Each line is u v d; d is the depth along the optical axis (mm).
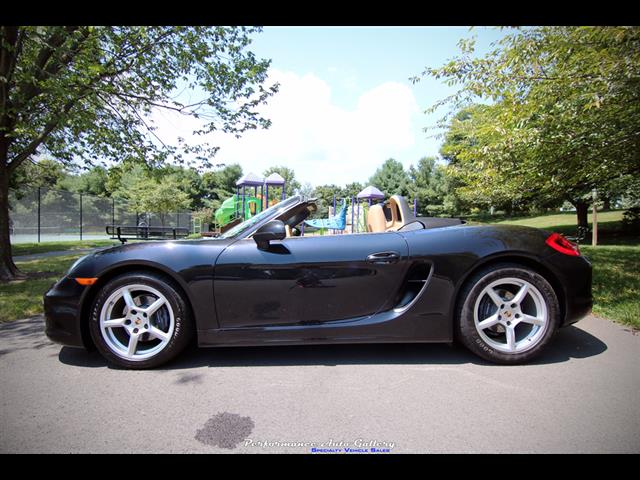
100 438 1714
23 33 5715
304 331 2521
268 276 2516
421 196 37812
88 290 2549
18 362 2680
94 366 2596
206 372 2461
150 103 7352
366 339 2531
